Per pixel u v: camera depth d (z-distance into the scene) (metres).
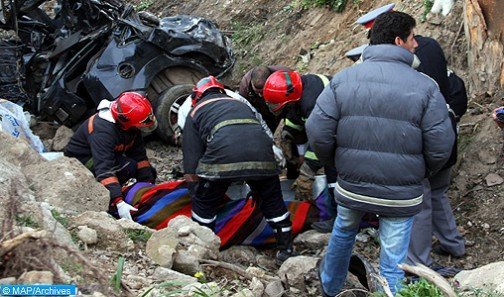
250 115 5.71
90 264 3.79
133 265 4.99
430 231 5.55
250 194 6.20
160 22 8.69
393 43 4.64
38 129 8.74
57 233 4.73
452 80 5.86
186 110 6.38
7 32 10.39
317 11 9.45
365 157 4.48
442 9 7.74
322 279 5.01
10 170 5.50
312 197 6.35
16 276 3.65
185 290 4.42
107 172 6.11
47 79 8.68
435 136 4.40
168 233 5.20
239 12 10.62
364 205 4.55
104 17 8.60
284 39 9.56
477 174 6.55
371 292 4.70
